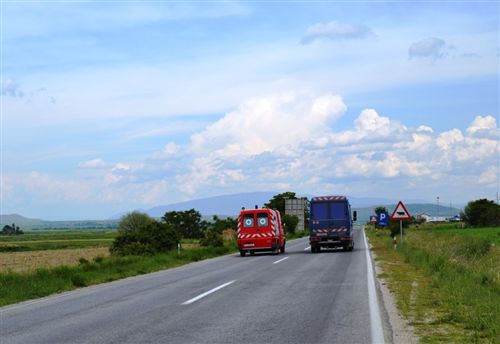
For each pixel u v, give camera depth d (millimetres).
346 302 15742
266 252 48875
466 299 14570
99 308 15852
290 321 12875
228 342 10680
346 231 43094
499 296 15219
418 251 34594
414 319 12680
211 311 14609
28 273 26812
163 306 15789
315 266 29188
